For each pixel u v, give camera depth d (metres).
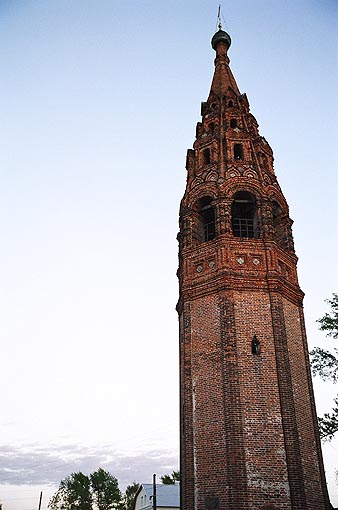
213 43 44.16
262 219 32.72
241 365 27.61
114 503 99.88
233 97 39.66
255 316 29.09
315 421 28.86
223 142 35.97
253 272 30.36
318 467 27.61
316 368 32.62
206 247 31.83
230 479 24.83
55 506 98.44
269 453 25.58
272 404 26.88
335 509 28.66
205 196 33.91
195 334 29.95
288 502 24.64
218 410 27.03
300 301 32.22
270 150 38.00
